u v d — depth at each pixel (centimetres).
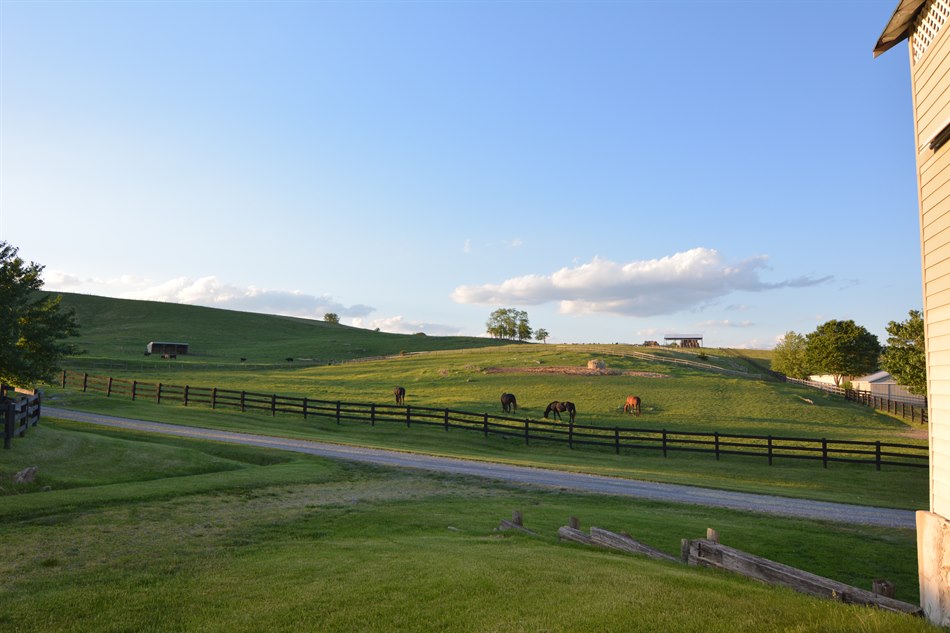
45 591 742
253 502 1452
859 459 2695
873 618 605
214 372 6631
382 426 3412
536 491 1844
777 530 1401
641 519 1456
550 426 3662
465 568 816
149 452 1878
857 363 6975
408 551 953
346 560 882
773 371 9181
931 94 854
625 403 4472
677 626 587
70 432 1952
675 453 2995
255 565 862
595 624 594
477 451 2888
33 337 2295
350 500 1559
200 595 711
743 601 666
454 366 6538
